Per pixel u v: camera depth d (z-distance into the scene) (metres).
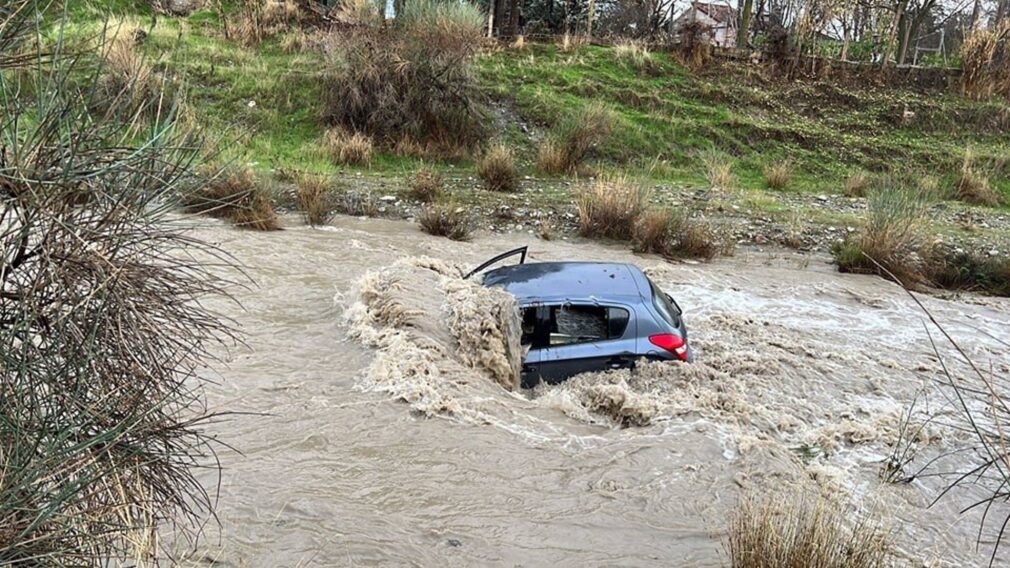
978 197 19.94
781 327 10.76
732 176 20.25
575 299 7.56
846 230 16.30
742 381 7.90
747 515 4.94
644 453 6.17
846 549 4.70
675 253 14.80
